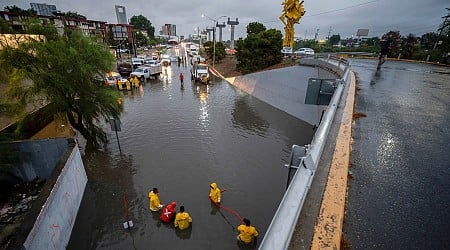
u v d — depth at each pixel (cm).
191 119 1638
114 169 990
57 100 944
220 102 2108
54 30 1059
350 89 723
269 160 1091
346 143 319
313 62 1830
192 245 625
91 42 1059
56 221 572
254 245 624
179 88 2652
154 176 942
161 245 624
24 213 721
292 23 2628
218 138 1328
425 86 874
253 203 792
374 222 207
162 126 1491
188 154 1127
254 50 2689
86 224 691
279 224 138
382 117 502
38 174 881
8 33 959
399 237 191
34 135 1023
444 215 218
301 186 180
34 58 895
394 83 931
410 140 387
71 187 706
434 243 185
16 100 910
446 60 1784
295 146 253
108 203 782
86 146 1186
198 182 902
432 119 495
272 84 2114
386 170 295
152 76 3178
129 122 1558
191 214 732
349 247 180
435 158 328
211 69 4166
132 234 658
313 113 1577
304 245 159
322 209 192
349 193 249
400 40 2586
